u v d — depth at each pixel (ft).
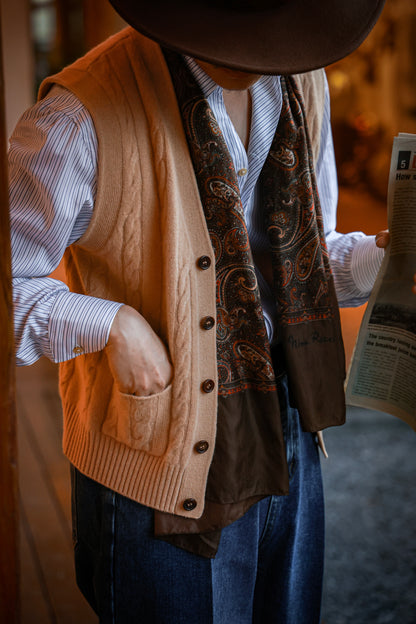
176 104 3.27
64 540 7.43
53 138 3.14
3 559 2.31
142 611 3.75
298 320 3.85
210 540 3.60
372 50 29.94
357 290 4.47
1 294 2.16
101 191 3.26
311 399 3.91
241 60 2.85
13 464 2.29
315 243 3.80
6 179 2.18
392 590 7.09
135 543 3.62
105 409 3.57
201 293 3.36
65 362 3.89
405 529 8.11
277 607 4.34
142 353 3.30
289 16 2.99
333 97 31.91
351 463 9.55
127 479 3.54
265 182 3.69
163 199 3.26
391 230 3.89
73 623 6.17
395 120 29.58
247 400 3.65
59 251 3.36
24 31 20.43
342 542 7.87
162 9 2.87
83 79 3.24
